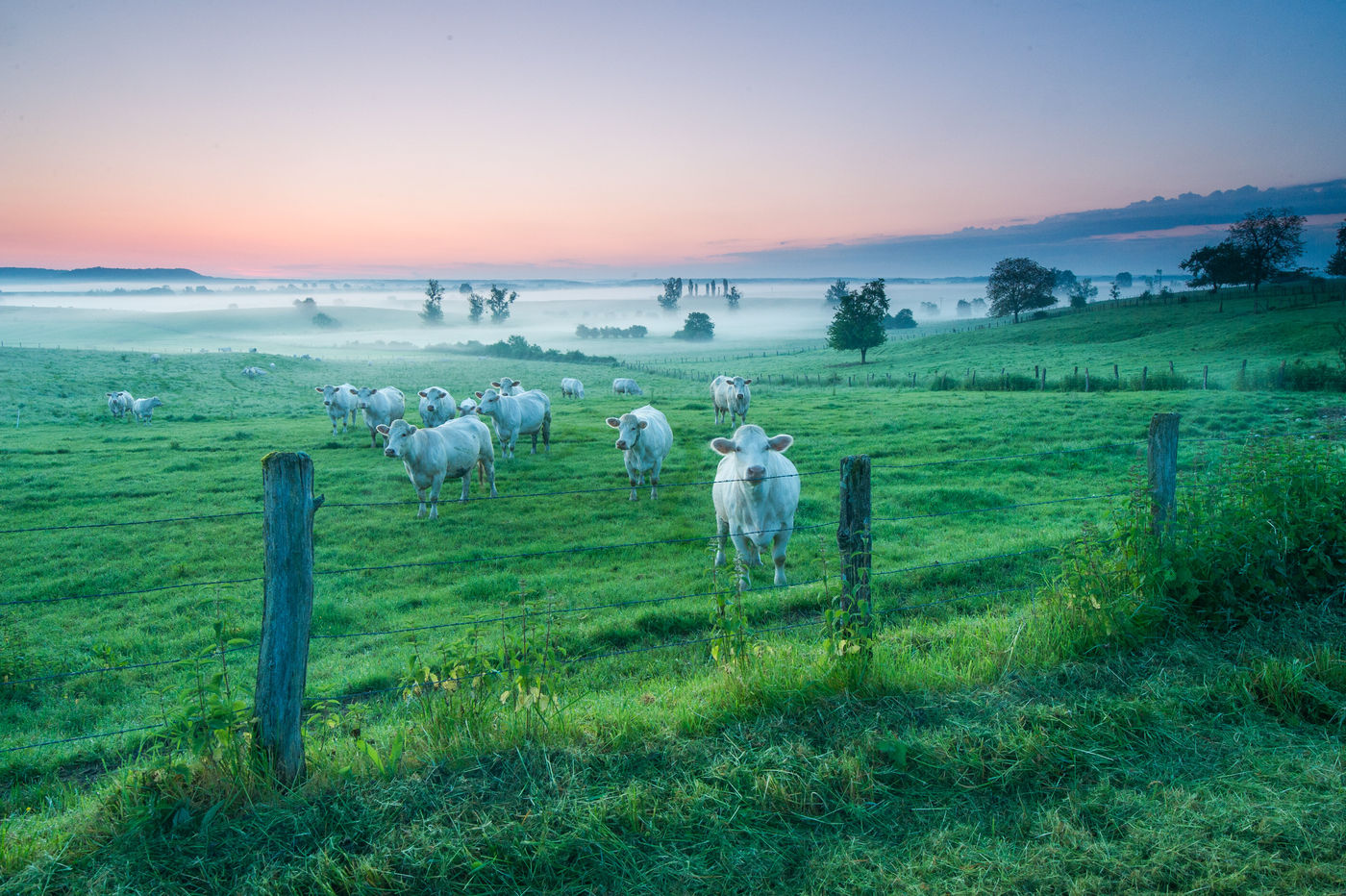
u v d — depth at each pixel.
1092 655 5.22
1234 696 4.65
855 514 5.03
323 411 35.50
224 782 3.81
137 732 5.99
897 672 4.96
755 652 5.10
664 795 3.96
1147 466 5.98
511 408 19.45
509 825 3.68
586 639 7.47
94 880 3.40
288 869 3.44
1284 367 29.62
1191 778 4.02
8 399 38.41
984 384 37.47
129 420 32.16
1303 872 3.33
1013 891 3.34
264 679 3.88
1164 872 3.40
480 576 10.16
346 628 8.38
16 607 9.55
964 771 4.10
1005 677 4.95
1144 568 5.69
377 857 3.50
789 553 10.38
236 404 40.53
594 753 4.22
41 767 5.55
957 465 16.75
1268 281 96.00
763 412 28.02
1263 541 5.77
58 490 16.41
